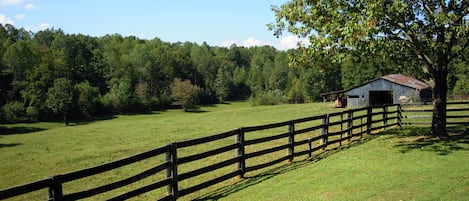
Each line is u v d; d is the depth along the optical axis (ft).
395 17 45.03
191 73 429.38
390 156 42.32
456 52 50.19
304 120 45.83
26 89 257.14
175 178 29.48
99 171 23.81
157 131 103.30
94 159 62.75
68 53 364.38
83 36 463.01
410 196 27.86
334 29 42.73
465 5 45.60
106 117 285.02
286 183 33.27
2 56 293.43
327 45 44.52
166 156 29.17
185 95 341.21
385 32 45.16
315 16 46.83
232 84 440.86
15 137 106.93
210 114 173.88
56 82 261.65
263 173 38.58
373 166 37.78
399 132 61.21
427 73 53.36
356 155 43.98
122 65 373.61
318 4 46.06
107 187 24.17
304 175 35.78
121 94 317.83
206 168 32.73
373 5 39.55
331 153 47.14
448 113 92.94
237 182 35.68
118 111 310.04
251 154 38.22
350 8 45.73
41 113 254.47
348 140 56.08
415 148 46.03
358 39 40.06
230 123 123.65
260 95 367.25
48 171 54.85
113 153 67.51
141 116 292.61
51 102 249.75
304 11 48.03
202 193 33.14
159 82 402.93
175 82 368.89
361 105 178.70
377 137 57.57
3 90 248.32
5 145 90.02
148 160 56.13
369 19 39.65
